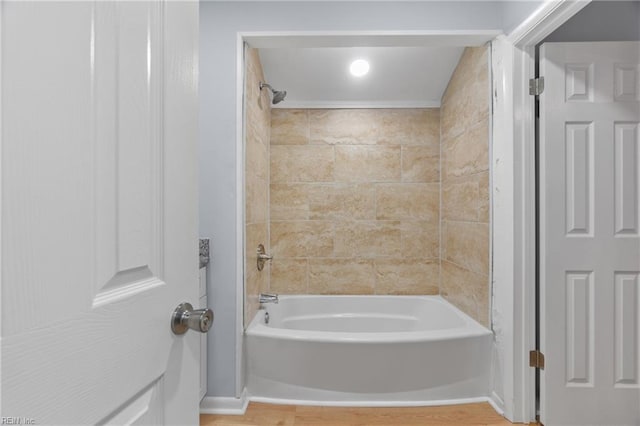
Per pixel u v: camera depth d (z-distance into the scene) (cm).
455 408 185
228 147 189
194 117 71
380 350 187
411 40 193
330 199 284
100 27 46
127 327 50
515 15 174
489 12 188
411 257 283
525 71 175
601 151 169
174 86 63
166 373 60
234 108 189
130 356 51
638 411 167
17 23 35
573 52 169
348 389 188
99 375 45
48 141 38
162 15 60
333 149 284
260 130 241
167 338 61
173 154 63
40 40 37
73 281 41
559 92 169
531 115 175
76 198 41
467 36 189
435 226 283
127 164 51
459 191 240
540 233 173
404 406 186
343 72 257
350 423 172
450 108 259
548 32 162
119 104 49
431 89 272
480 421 174
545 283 170
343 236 284
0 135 33
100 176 45
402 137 284
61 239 39
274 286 283
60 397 39
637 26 183
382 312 274
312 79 264
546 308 170
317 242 284
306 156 284
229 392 184
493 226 193
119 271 49
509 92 177
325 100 284
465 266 229
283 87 271
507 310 178
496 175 190
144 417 54
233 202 189
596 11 183
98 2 45
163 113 60
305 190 284
